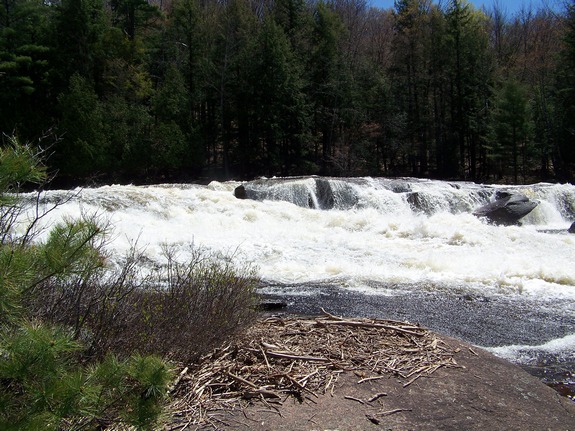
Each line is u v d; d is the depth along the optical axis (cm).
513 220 1795
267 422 341
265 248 1136
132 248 751
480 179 4047
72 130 3131
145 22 4944
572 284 892
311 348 453
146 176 3556
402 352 464
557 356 585
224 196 1650
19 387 231
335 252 1115
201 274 515
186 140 3569
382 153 4409
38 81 3478
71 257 255
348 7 5944
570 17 3841
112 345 346
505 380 443
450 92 4294
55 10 3697
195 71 4134
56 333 229
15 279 223
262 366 411
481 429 360
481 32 4609
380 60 5556
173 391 367
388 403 378
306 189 1988
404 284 888
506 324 695
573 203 2125
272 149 3841
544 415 395
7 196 247
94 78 3828
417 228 1320
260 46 3844
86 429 256
